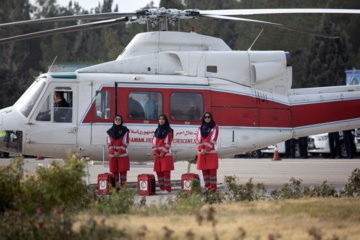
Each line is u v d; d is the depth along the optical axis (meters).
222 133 58.34
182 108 57.44
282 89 61.03
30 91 56.81
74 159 35.69
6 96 179.25
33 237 24.97
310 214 30.28
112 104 56.28
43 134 55.19
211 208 31.00
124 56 59.59
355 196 42.44
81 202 35.91
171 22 59.34
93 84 56.25
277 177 69.25
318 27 191.38
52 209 31.80
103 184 51.00
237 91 59.09
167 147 51.72
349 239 24.20
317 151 110.31
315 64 188.62
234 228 26.47
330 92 62.44
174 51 59.28
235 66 59.69
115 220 29.34
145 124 56.56
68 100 56.38
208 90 58.25
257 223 27.80
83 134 55.72
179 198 38.72
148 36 59.72
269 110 59.88
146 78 57.22
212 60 59.25
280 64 60.88
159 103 57.03
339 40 189.00
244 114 59.06
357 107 62.16
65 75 56.12
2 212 32.81
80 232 24.92
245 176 71.25
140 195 51.50
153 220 29.33
